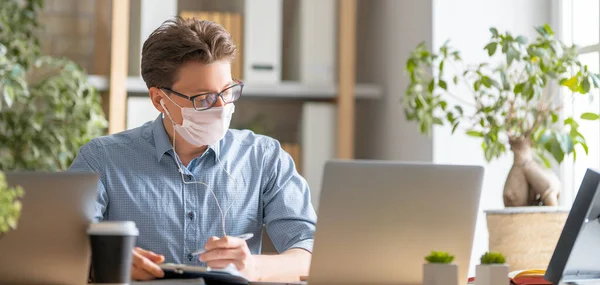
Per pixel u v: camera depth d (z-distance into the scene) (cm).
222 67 224
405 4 375
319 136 387
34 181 158
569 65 281
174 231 233
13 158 352
